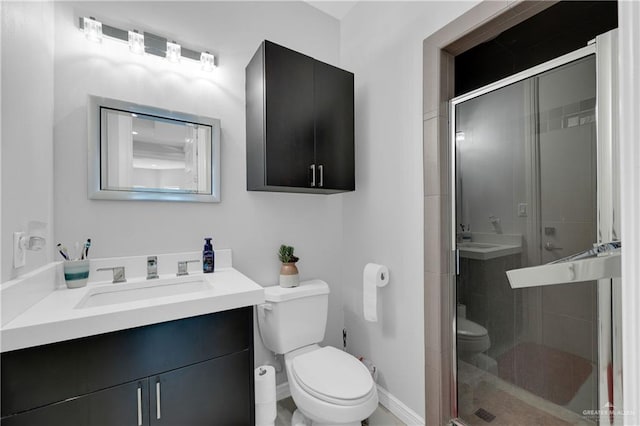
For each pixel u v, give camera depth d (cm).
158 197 151
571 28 164
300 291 171
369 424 167
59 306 104
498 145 138
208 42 169
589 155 111
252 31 183
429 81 153
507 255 136
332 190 187
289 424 166
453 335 154
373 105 191
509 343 138
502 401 140
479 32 134
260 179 159
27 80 106
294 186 164
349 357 161
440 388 150
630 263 39
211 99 168
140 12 150
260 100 158
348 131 187
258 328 181
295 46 200
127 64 146
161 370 108
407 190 167
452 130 153
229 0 176
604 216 79
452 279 155
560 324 124
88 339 96
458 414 155
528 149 128
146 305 104
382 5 184
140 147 148
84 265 129
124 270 142
